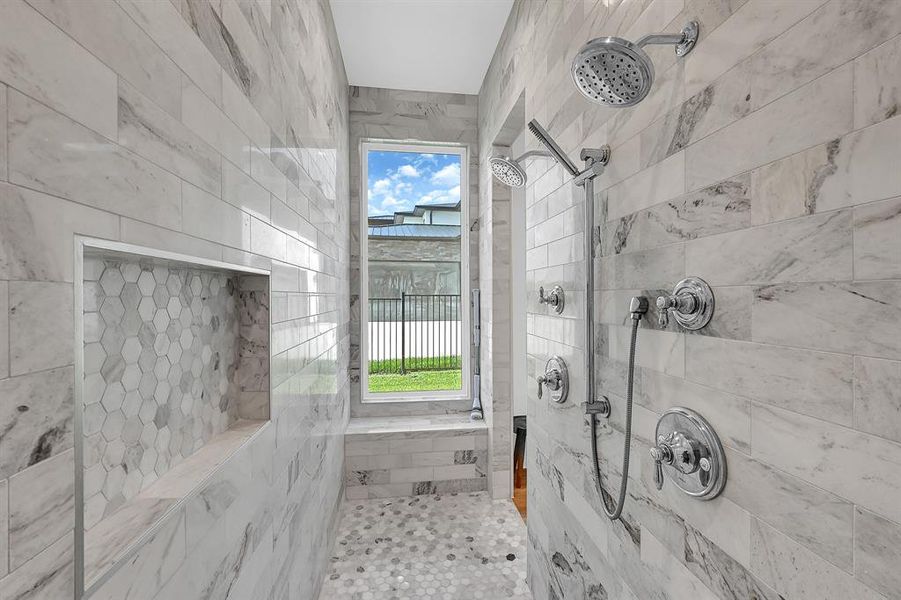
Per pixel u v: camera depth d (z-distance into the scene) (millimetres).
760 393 674
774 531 649
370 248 3064
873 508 513
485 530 2270
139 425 690
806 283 597
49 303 417
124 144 531
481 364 2951
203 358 916
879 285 505
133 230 547
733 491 732
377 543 2146
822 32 571
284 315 1214
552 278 1579
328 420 1946
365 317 2957
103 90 494
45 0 416
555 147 1239
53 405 421
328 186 1956
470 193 3004
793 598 618
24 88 391
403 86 2877
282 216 1197
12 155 378
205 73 747
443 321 3141
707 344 790
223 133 817
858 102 525
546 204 1638
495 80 2471
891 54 490
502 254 2643
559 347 1510
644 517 999
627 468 993
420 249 3111
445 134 2963
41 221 409
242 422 1069
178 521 656
